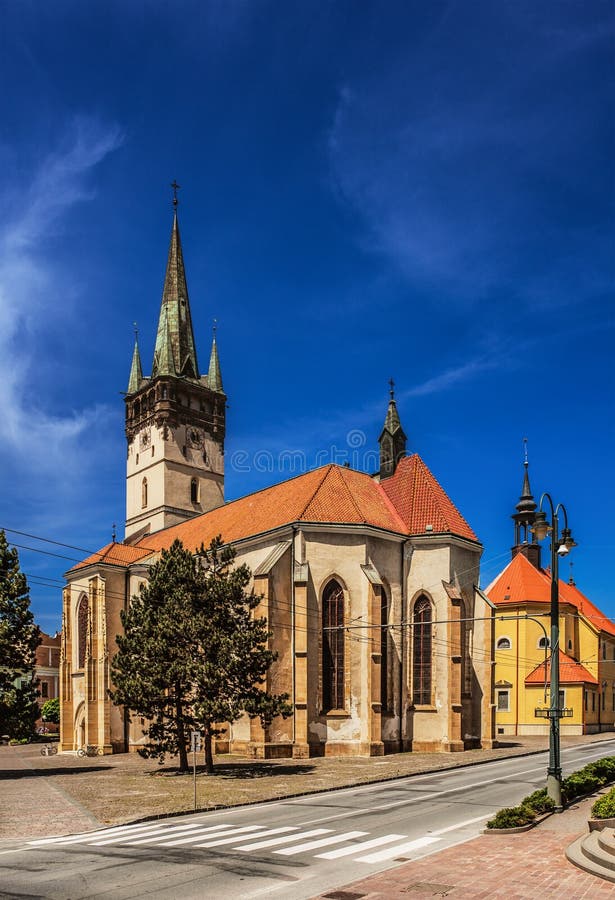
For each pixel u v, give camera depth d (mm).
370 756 51562
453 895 16656
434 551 59125
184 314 92312
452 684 56094
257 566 58469
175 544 46875
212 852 21500
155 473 85750
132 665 44406
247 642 43281
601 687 84938
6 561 53156
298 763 48250
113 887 17531
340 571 55406
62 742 72438
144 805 31906
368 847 22094
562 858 20297
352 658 54125
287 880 18125
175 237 94562
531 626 81000
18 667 51469
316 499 57969
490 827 24141
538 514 30078
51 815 29844
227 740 56875
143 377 93438
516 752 55250
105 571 70688
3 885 17891
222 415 91688
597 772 35844
